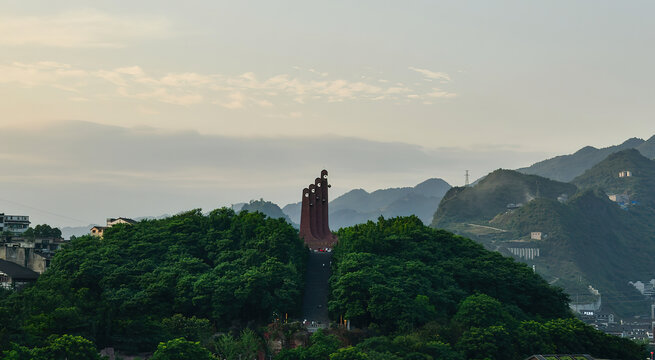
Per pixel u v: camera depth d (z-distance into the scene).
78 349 181.12
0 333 179.25
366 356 195.00
